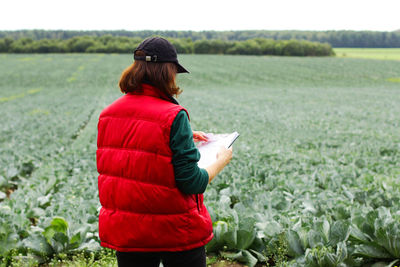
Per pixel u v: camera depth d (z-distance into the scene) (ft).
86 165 27.91
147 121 6.33
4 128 55.88
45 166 27.43
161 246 6.51
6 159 31.42
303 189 19.63
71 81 184.65
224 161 7.44
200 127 53.16
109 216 6.70
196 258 6.82
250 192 18.51
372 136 46.91
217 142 8.06
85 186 21.04
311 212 15.44
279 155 32.27
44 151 36.40
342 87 165.27
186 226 6.57
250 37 602.85
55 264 12.34
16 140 44.37
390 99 111.86
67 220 14.44
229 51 396.78
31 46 424.05
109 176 6.72
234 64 273.13
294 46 380.78
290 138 45.62
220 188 20.75
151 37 6.83
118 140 6.59
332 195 18.30
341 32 571.69
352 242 11.93
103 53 411.34
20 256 11.94
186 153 6.28
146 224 6.40
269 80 195.11
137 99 6.72
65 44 431.84
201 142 8.45
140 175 6.32
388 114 75.36
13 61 301.63
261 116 69.10
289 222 13.56
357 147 38.19
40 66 259.60
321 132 50.49
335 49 510.99
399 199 16.79
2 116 76.84
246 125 56.39
